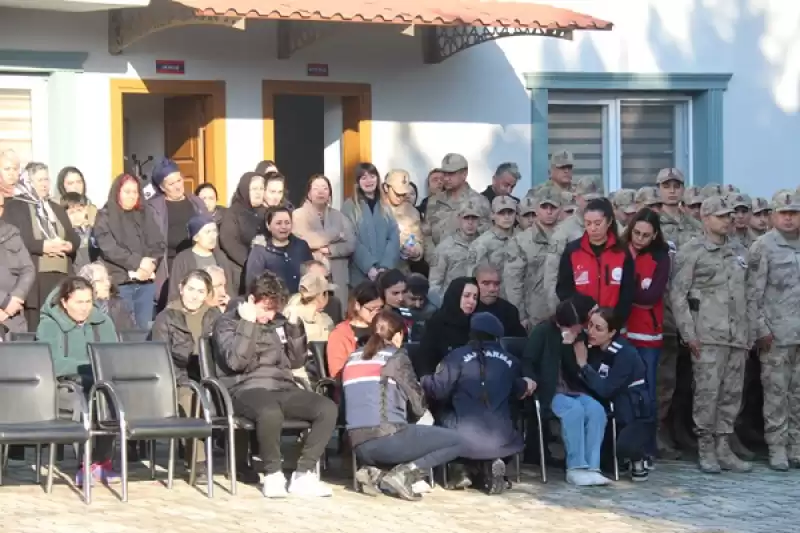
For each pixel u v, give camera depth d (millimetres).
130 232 12875
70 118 14836
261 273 11617
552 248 12828
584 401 11641
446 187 14984
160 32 15211
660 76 17594
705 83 17781
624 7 17438
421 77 16516
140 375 10930
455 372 11102
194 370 11422
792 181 18125
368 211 14172
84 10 14234
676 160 18000
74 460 12156
